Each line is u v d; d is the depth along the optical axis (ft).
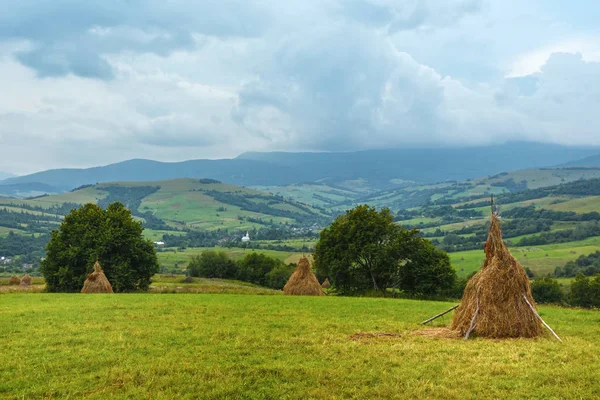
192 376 40.09
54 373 41.32
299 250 609.83
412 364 43.19
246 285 303.27
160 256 579.48
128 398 35.17
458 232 617.62
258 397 35.42
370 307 88.48
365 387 37.14
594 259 361.10
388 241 182.70
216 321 67.36
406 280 185.16
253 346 50.70
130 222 188.44
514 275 55.77
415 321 69.56
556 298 255.70
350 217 187.11
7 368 42.86
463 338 54.29
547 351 47.42
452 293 203.51
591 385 36.86
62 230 182.60
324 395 35.55
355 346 50.42
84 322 66.23
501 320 54.70
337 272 180.04
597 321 70.13
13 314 73.97
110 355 46.75
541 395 35.12
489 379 38.86
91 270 170.71
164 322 66.08
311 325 64.28
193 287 196.95
